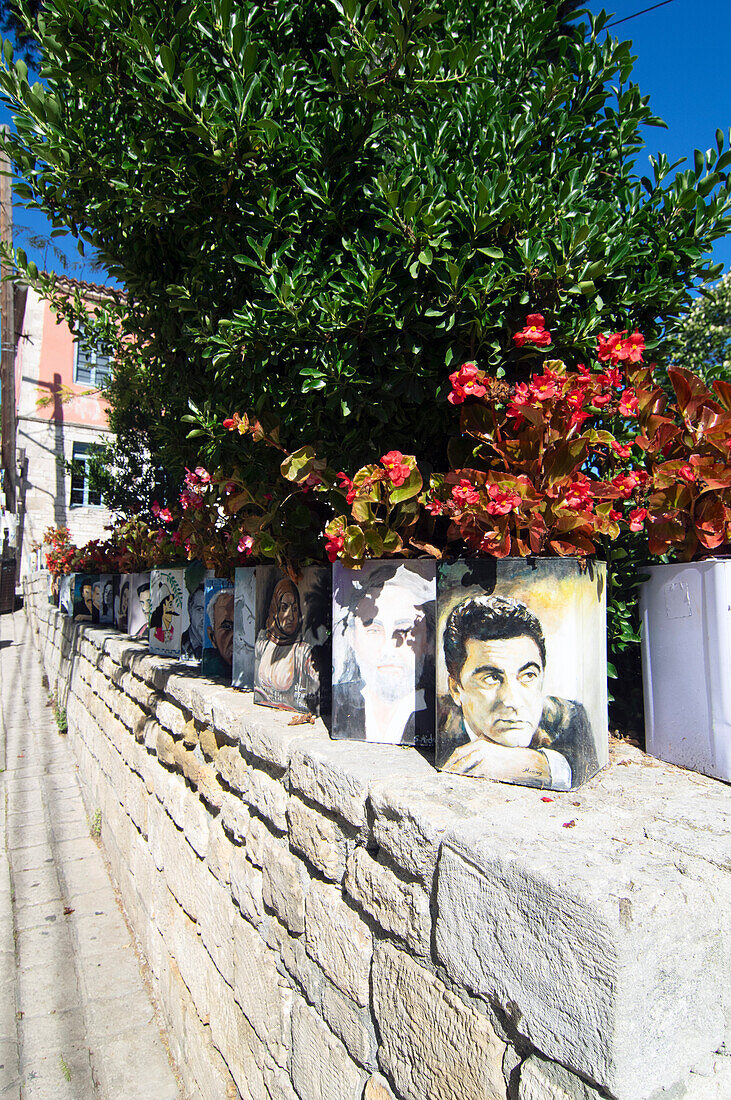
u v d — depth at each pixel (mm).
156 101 1670
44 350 16906
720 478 1397
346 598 1712
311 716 1926
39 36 1854
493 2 2068
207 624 2781
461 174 1555
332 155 1725
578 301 1716
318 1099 1531
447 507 1469
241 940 1989
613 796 1251
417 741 1627
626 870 922
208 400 2244
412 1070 1197
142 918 3227
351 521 1820
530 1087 912
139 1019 2812
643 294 1748
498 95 1834
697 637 1392
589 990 831
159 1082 2477
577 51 1926
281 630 2088
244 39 1618
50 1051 2668
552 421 1404
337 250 1817
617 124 1967
